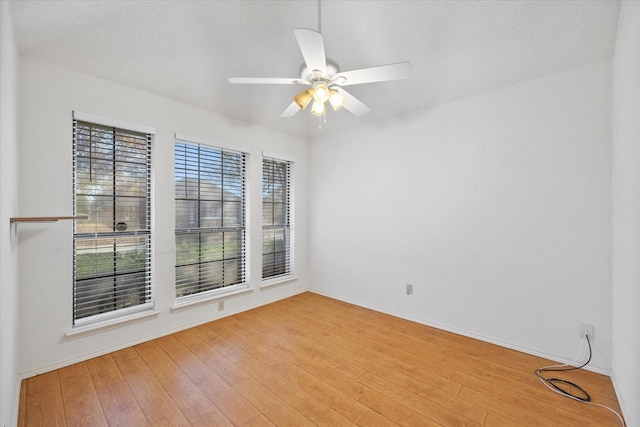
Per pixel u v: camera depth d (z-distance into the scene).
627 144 1.61
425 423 1.58
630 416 1.53
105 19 1.83
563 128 2.18
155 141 2.59
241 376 2.01
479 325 2.61
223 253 3.19
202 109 2.92
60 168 2.08
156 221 2.60
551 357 2.24
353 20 2.00
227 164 3.21
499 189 2.49
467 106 2.67
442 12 1.89
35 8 1.59
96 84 2.24
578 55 2.03
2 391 1.24
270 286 3.62
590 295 2.08
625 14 1.59
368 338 2.62
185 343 2.50
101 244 2.34
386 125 3.28
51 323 2.04
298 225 3.98
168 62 2.28
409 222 3.08
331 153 3.83
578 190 2.12
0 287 1.17
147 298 2.62
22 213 1.92
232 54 2.30
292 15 1.96
